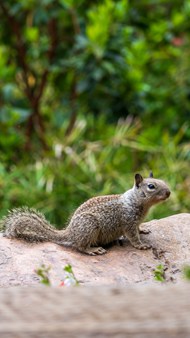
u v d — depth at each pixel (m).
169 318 1.66
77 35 10.48
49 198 9.48
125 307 1.71
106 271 5.15
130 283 4.88
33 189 9.54
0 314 1.71
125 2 10.21
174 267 5.29
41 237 5.72
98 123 11.16
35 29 10.53
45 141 10.69
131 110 11.13
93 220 5.61
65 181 9.79
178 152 10.77
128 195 5.81
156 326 1.64
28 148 10.77
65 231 5.75
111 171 10.11
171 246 5.72
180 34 11.98
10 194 9.45
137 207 5.75
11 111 10.17
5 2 10.98
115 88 10.85
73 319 1.68
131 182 9.88
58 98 11.88
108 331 1.64
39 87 10.94
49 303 1.77
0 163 9.88
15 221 5.77
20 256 5.27
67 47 11.30
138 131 11.34
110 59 10.22
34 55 11.32
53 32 11.08
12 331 1.64
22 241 5.68
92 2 11.44
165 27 11.09
